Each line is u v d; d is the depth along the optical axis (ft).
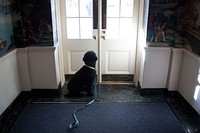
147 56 8.53
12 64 7.88
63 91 9.67
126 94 9.36
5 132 6.73
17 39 8.11
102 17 9.23
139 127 7.01
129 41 9.70
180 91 8.74
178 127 7.03
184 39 8.20
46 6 7.86
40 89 9.17
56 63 8.91
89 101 8.71
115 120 7.39
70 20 9.39
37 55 8.52
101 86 10.09
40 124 7.14
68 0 9.04
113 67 10.28
